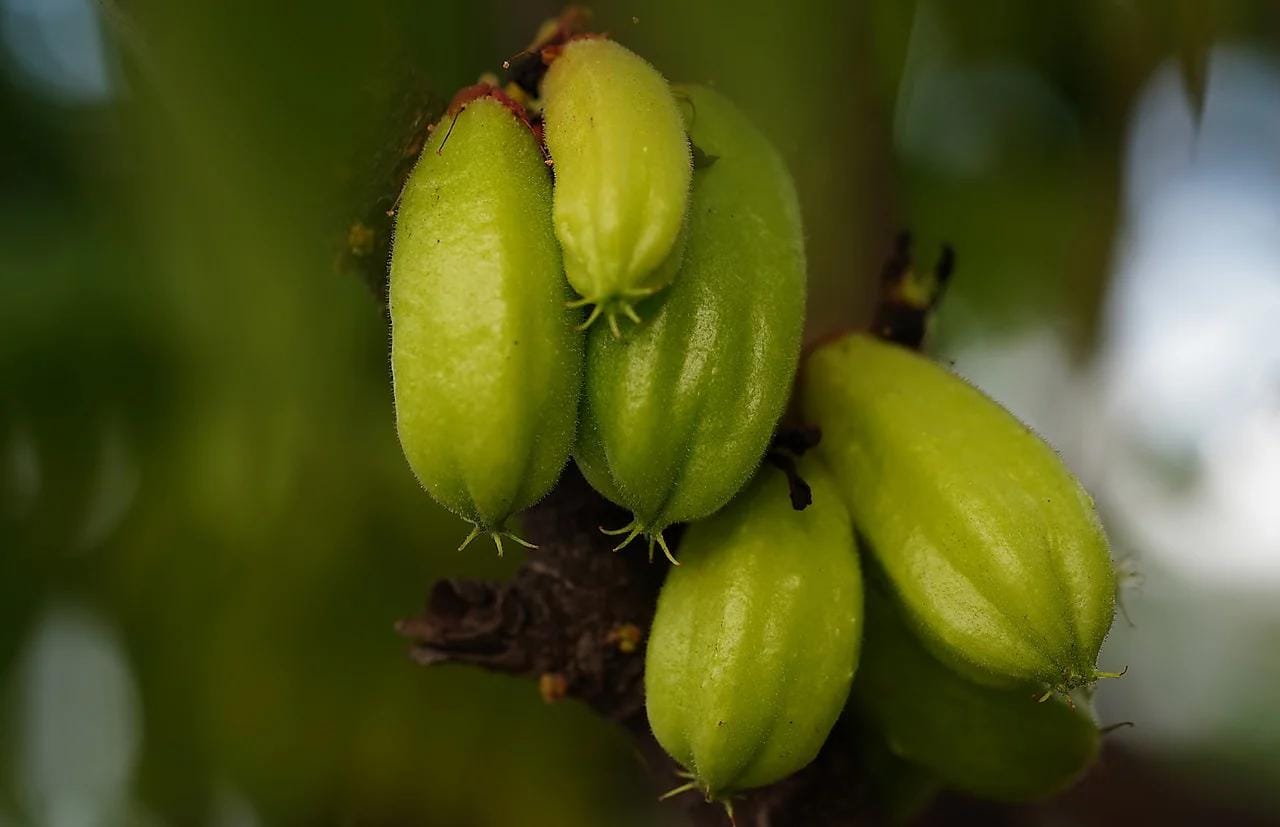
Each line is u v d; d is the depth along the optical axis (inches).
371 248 15.1
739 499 14.7
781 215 14.5
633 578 15.2
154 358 17.7
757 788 15.3
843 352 15.3
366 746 18.7
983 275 19.3
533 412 13.8
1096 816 19.3
